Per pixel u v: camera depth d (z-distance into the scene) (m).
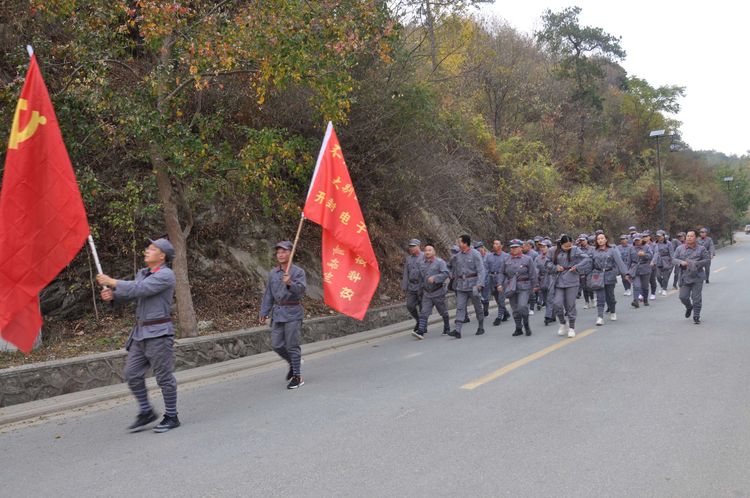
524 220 24.05
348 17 9.48
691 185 55.06
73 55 8.30
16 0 9.26
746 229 108.94
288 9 8.73
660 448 4.67
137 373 5.66
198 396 7.12
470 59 22.23
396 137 13.17
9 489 4.33
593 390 6.56
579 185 35.72
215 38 8.52
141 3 8.09
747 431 5.04
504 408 5.94
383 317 12.69
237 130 11.37
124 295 5.33
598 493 3.86
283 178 12.70
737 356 8.20
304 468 4.48
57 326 8.98
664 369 7.52
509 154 24.25
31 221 5.14
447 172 16.05
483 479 4.14
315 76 9.48
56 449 5.25
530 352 9.06
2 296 4.99
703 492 3.86
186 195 10.08
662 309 14.20
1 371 6.59
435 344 10.34
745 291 17.36
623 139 50.44
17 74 8.41
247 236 12.32
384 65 12.77
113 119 8.64
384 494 3.94
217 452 4.94
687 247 11.67
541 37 40.47
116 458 4.91
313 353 9.99
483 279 10.95
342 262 7.63
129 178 10.47
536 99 30.72
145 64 10.35
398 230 16.47
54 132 5.34
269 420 5.87
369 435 5.23
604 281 12.30
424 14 15.53
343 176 7.74
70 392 7.17
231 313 10.77
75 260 9.66
